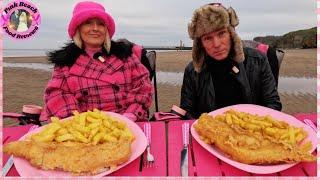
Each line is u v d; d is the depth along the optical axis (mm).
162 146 1564
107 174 1307
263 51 2861
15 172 1380
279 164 1348
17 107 5777
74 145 1392
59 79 2416
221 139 1442
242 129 1514
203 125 1577
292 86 7004
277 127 1558
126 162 1366
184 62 12359
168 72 9641
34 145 1378
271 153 1338
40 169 1327
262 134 1518
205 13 2217
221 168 1382
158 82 7785
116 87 2479
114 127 1568
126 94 2510
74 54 2459
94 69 2461
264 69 2508
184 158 1430
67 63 2438
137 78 2551
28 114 2381
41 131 1533
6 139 1706
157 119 2000
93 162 1306
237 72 2479
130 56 2580
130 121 1708
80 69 2447
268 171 1300
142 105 2467
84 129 1496
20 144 1396
